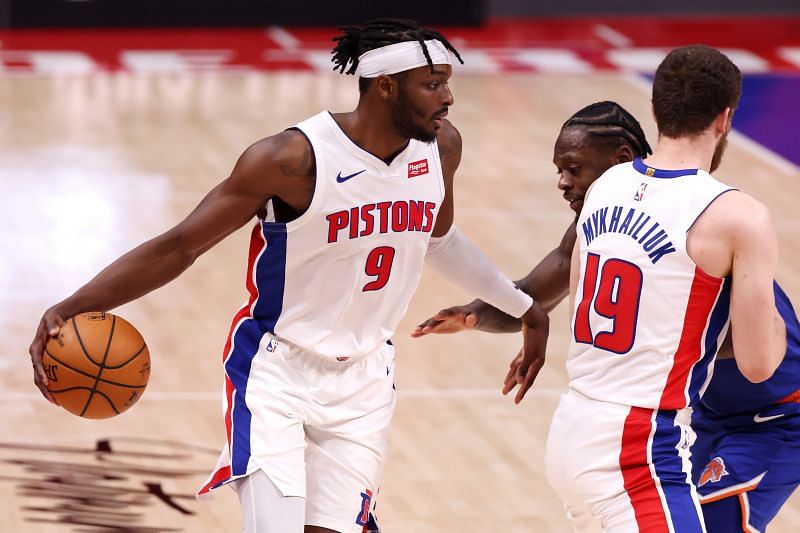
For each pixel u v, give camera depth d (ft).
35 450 55.67
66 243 85.51
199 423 59.41
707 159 34.04
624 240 33.73
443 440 58.29
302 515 35.91
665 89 33.68
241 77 140.26
